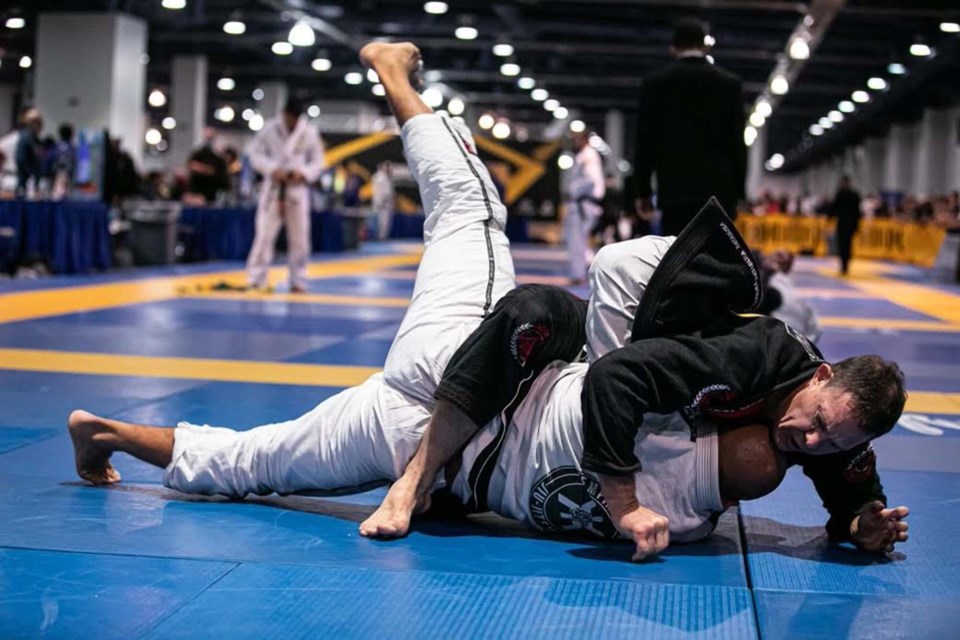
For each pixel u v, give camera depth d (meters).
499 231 4.36
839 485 3.70
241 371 7.73
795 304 8.88
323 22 36.53
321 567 3.37
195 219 21.47
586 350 4.02
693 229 3.64
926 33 33.72
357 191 35.81
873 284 22.31
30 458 4.84
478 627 2.89
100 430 4.29
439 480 3.93
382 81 4.70
